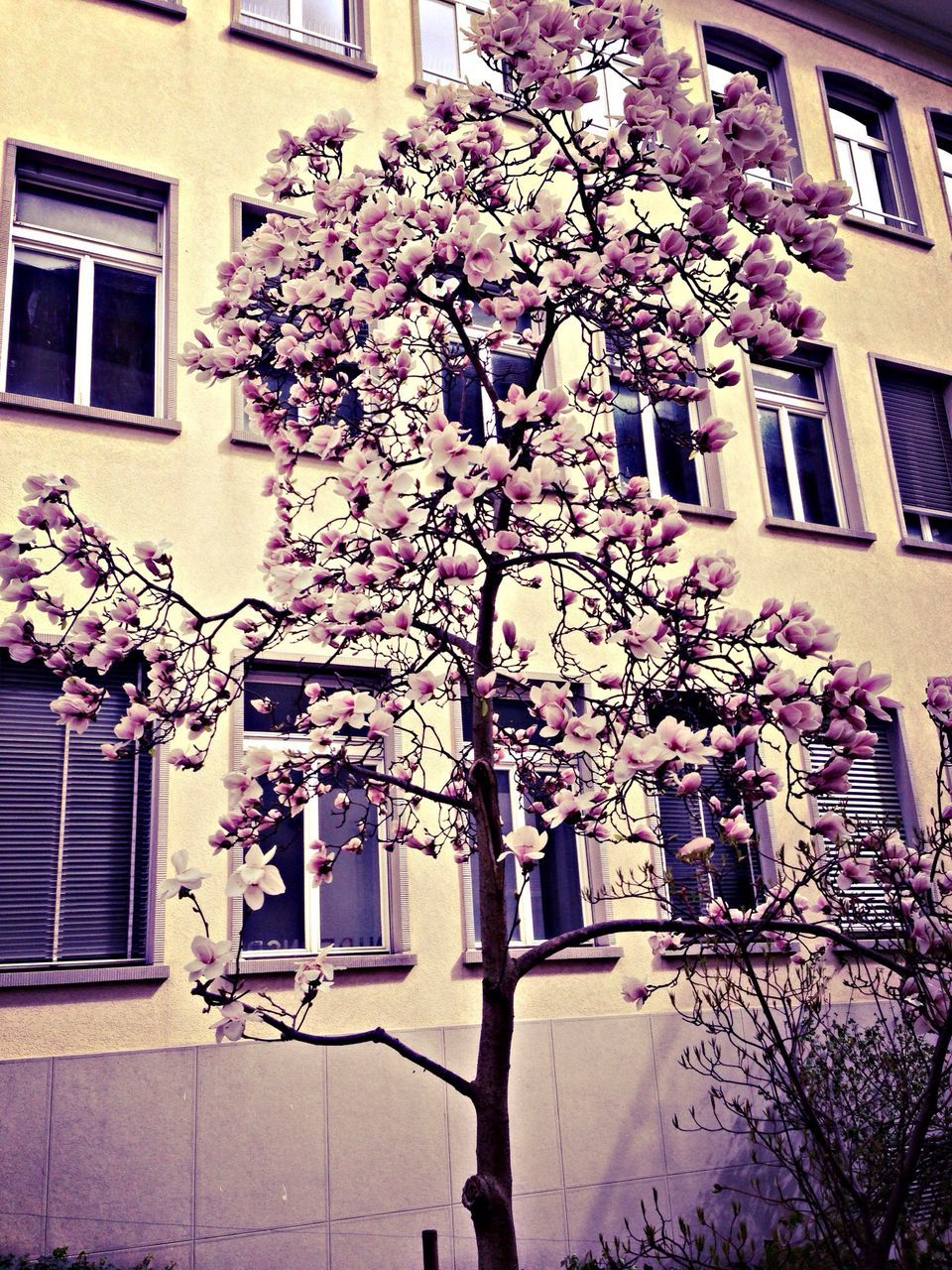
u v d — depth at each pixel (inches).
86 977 256.2
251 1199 259.1
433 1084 289.9
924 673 440.5
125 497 299.1
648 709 154.6
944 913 154.3
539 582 186.1
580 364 380.5
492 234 142.3
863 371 475.5
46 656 162.4
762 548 415.5
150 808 281.9
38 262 318.7
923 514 480.1
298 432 185.5
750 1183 327.0
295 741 302.8
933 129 559.2
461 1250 280.5
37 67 322.7
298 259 178.1
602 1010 325.1
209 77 349.7
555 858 337.7
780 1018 343.0
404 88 386.0
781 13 514.9
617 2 137.0
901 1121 202.7
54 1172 241.4
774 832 371.6
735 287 260.5
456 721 319.6
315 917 298.2
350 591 154.4
